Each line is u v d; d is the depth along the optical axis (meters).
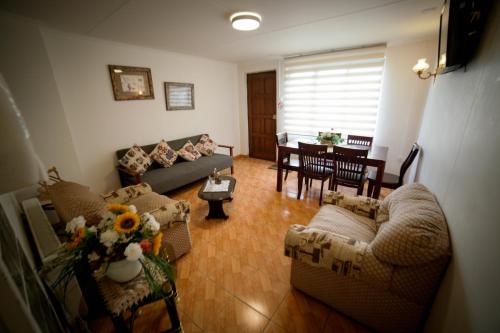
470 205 0.91
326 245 1.29
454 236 1.02
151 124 3.63
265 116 5.02
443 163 1.41
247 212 2.79
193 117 4.29
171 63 3.73
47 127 2.46
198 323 1.42
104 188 3.16
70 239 1.08
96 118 2.97
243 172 4.37
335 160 2.65
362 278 1.21
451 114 1.43
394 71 3.35
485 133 0.87
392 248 1.10
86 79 2.80
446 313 0.95
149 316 1.47
